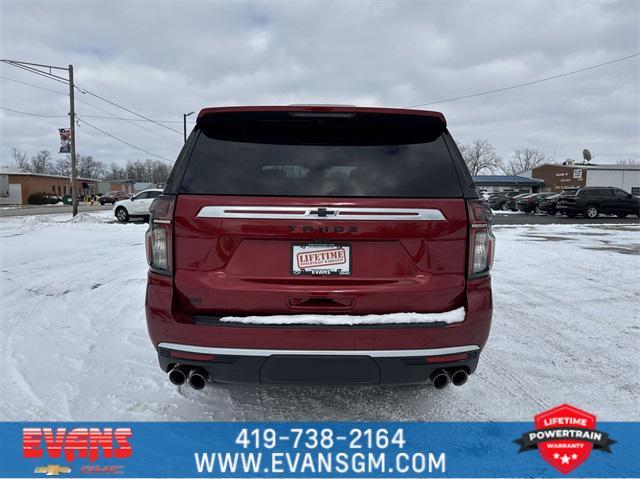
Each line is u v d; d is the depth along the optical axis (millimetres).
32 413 2811
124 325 4480
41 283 6391
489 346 3969
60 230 14742
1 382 3201
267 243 2316
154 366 3482
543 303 5414
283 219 2283
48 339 4074
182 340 2334
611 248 10516
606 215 26188
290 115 2488
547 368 3504
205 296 2344
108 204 51938
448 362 2348
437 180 2408
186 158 2443
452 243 2359
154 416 2801
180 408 2889
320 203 2295
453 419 2789
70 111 22234
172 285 2363
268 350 2279
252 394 3070
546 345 3998
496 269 7688
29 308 5098
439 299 2373
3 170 62656
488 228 2439
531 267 7883
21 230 14742
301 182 2359
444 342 2322
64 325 4484
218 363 2316
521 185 53469
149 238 2445
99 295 5695
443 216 2340
